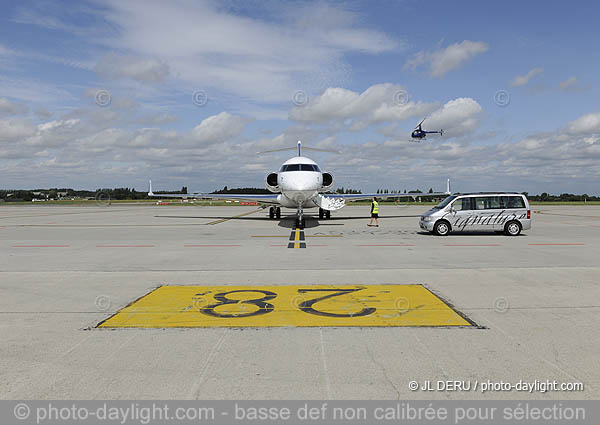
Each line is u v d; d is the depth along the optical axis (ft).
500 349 14.89
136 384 12.30
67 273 30.37
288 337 16.16
